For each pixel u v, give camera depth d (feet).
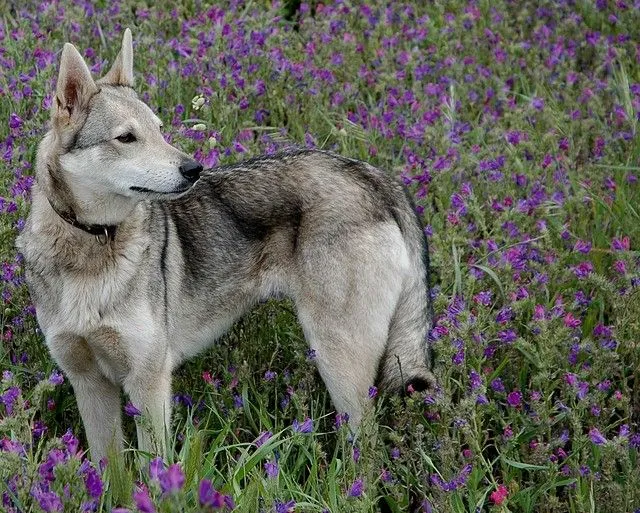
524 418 24.02
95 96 22.26
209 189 24.90
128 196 22.15
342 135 32.73
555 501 21.24
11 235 25.64
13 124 29.09
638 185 34.17
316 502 19.99
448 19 43.57
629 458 22.06
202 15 39.70
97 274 22.02
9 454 17.06
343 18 43.39
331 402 24.95
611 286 26.13
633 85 38.45
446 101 36.83
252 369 25.90
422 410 24.07
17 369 23.94
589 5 46.68
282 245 24.50
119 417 24.02
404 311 24.82
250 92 34.60
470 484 20.92
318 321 24.11
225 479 21.07
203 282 24.36
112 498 18.49
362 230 24.07
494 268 27.91
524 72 42.04
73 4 39.32
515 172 33.19
